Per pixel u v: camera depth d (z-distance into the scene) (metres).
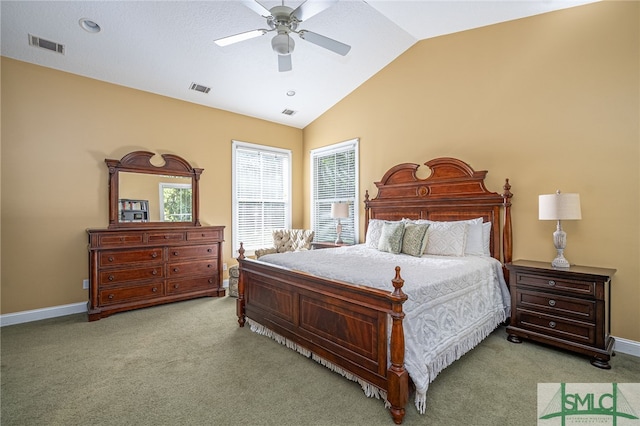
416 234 3.29
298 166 5.85
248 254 5.14
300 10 2.26
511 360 2.46
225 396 2.00
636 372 2.27
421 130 4.04
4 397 1.99
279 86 4.45
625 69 2.62
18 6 2.71
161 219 4.18
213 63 3.76
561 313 2.54
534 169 3.12
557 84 2.98
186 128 4.52
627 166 2.62
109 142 3.88
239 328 3.19
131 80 3.91
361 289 1.96
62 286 3.58
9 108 3.29
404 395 1.74
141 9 2.87
